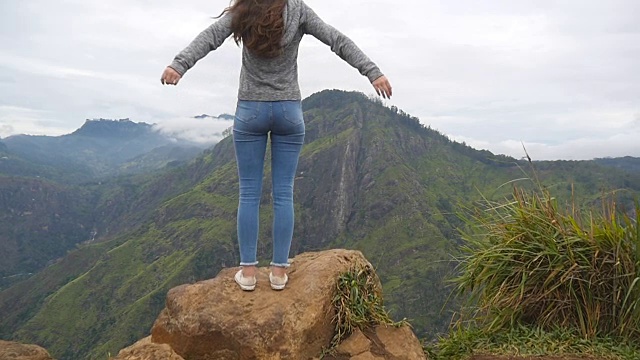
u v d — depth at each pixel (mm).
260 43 3529
